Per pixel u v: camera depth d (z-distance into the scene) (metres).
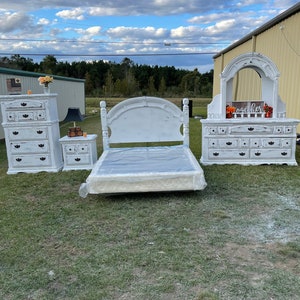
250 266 1.96
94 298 1.68
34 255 2.16
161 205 3.08
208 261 2.03
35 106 4.28
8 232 2.53
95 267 1.99
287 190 3.40
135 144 6.66
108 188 3.21
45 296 1.71
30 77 9.58
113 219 2.77
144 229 2.54
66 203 3.20
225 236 2.38
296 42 6.64
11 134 4.37
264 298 1.64
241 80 11.73
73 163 4.51
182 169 3.31
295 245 2.21
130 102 4.44
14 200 3.32
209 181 3.77
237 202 3.09
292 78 6.89
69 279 1.87
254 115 4.68
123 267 1.98
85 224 2.67
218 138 4.46
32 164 4.46
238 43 11.81
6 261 2.09
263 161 4.49
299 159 4.83
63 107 12.63
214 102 4.82
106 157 3.98
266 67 4.52
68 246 2.28
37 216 2.87
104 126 4.48
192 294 1.69
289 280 1.80
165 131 4.52
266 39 8.72
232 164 4.52
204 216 2.78
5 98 4.25
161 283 1.79
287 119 4.41
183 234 2.43
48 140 4.39
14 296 1.72
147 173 3.21
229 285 1.76
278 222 2.61
